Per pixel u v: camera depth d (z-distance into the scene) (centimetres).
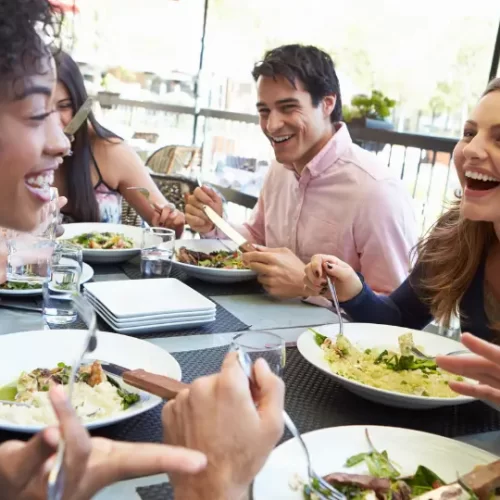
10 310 130
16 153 65
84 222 225
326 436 82
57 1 72
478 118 121
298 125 197
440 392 102
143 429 85
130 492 70
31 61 63
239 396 59
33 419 81
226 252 187
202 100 507
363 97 328
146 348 106
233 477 58
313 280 140
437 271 149
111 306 123
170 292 139
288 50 197
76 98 209
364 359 114
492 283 143
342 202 197
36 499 52
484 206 124
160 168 399
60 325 122
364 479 73
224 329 129
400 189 198
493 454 85
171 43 514
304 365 113
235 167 466
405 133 303
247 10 447
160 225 213
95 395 87
